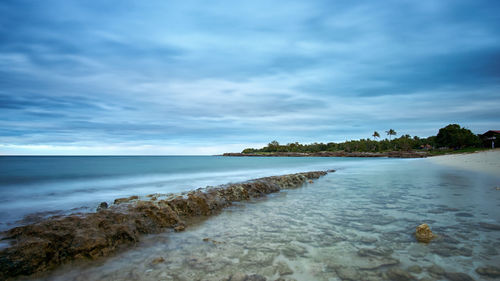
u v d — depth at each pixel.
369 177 24.50
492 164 31.98
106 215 7.88
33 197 16.20
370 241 7.03
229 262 5.92
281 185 18.59
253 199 14.33
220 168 44.62
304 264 5.71
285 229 8.45
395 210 10.41
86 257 6.24
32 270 5.49
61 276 5.42
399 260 5.75
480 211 9.74
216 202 11.86
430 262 5.60
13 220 10.19
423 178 21.34
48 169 38.56
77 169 39.12
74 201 14.81
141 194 17.52
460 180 18.66
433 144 152.12
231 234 8.05
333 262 5.77
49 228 6.68
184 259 6.15
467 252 6.07
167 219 8.97
